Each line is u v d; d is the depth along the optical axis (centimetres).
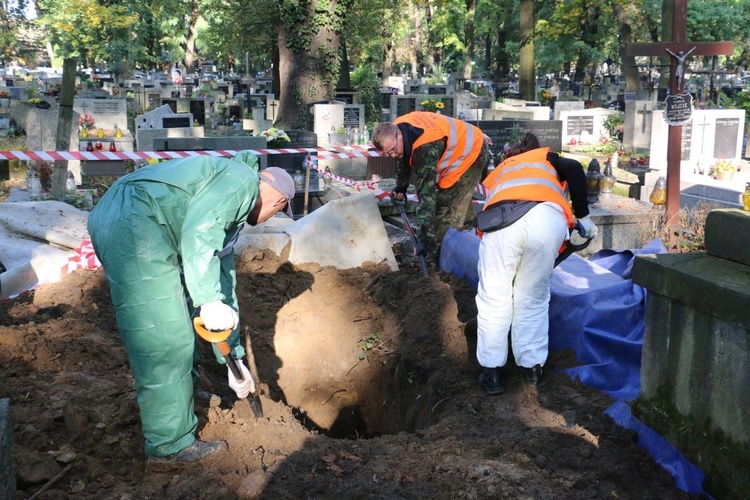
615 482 320
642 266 330
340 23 2411
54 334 445
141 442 341
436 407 422
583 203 409
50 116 1429
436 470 320
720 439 297
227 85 3956
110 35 4419
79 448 336
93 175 1467
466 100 2983
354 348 520
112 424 348
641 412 341
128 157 870
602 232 774
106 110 1870
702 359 304
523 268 389
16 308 499
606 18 3962
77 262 566
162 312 307
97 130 1731
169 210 307
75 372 404
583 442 343
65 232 612
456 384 427
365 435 507
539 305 397
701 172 1330
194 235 298
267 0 2602
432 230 585
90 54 4459
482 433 364
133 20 4278
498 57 4759
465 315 491
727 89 3416
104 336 457
